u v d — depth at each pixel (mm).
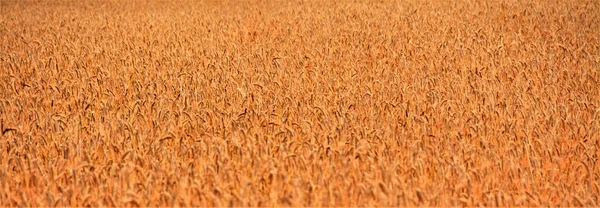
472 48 14211
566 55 13438
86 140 7945
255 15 20781
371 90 10586
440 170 6707
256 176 6594
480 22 18031
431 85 11008
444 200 6289
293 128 8531
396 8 21391
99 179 6664
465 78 11312
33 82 11477
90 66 13461
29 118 9312
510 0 21828
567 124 8430
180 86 10859
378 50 14281
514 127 8320
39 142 7891
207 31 17562
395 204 6039
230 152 7457
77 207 6309
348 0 24281
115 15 22094
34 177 6684
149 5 25703
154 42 15664
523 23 17656
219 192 6129
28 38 17547
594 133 8070
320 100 9992
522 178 6598
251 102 9797
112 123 8477
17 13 23625
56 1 28625
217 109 9148
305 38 15938
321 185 6281
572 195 6094
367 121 8727
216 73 11883
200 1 26359
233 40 16000
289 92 10352
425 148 7516
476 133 7934
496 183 6672
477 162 7191
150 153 7469
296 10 21547
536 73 11797
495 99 10031
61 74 12328
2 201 6328
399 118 8773
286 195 6109
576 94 10453
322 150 7117
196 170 6844
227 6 24172
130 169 6664
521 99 9469
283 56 13812
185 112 8484
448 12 19859
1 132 8117
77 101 9977
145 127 8508
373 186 6281
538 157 7336
